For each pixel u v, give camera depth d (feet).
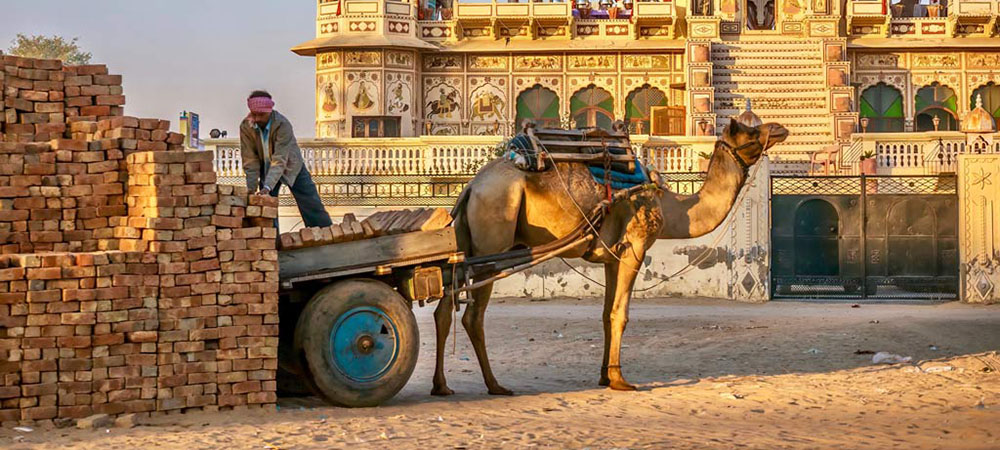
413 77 140.05
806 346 52.85
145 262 31.65
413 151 104.27
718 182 40.91
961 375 43.01
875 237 81.05
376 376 34.30
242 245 32.86
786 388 39.65
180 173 32.35
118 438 28.91
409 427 30.68
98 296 30.94
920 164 109.50
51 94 35.81
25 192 33.65
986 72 144.05
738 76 136.67
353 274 34.94
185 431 29.86
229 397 32.63
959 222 79.36
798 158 129.70
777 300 80.53
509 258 37.32
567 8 140.77
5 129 35.32
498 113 143.13
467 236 38.11
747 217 80.38
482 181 37.88
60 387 30.53
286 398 36.94
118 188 33.78
